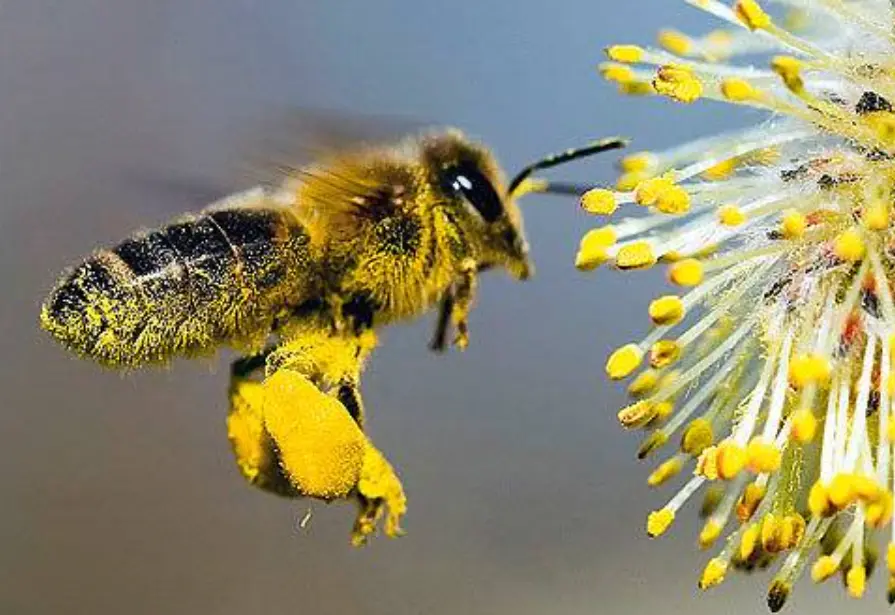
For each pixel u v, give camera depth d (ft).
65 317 0.34
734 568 0.34
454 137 0.35
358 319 0.35
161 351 0.34
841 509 0.32
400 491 0.34
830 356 0.33
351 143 0.34
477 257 0.35
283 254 0.34
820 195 0.34
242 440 0.34
